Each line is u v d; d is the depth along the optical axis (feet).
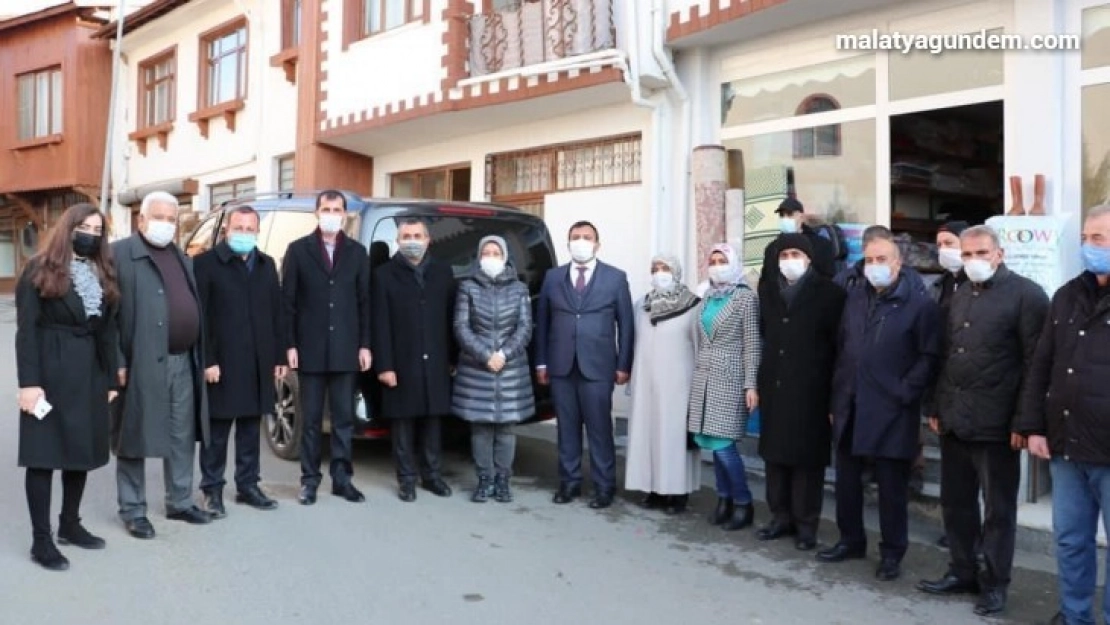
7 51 66.03
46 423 15.01
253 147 48.34
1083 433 12.84
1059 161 20.83
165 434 17.02
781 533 18.49
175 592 14.29
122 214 61.62
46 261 14.98
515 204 35.12
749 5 24.66
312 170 40.55
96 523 17.78
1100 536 17.48
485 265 20.40
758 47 27.25
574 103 31.19
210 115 51.44
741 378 18.89
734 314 18.83
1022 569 16.84
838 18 25.08
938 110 23.57
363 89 37.42
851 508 17.04
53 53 62.69
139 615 13.33
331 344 19.51
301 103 41.34
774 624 13.96
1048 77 20.95
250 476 19.38
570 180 32.89
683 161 28.63
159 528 17.58
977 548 15.44
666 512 20.30
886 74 24.52
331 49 39.37
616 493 21.97
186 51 54.80
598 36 28.94
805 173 26.48
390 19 37.01
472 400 20.29
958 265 17.19
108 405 15.99
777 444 17.58
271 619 13.38
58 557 15.15
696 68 28.45
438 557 16.52
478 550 17.04
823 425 17.51
